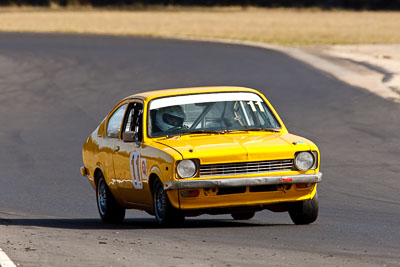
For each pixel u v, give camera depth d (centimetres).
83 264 2653
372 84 10188
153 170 3572
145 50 15112
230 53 14325
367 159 6206
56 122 9012
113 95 10469
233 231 3444
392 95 9294
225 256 2758
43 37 18575
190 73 11838
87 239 3244
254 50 14888
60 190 5759
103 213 4216
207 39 17900
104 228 3812
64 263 2672
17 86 11431
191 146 3525
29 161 7056
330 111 8544
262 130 3794
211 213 3538
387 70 11581
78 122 8956
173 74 11812
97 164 4278
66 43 16825
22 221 4225
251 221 4088
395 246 2956
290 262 2627
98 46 16038
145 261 2688
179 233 3394
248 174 3469
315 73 11381
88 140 4491
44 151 7500
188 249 2922
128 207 4059
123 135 3791
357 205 4528
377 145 6775
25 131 8588
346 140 7069
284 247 2944
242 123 3822
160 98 3888
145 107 3841
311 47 15638
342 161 6169
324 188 5191
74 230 3647
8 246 3028
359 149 6638
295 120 8156
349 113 8375
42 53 14738
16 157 7256
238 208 3519
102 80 11619
